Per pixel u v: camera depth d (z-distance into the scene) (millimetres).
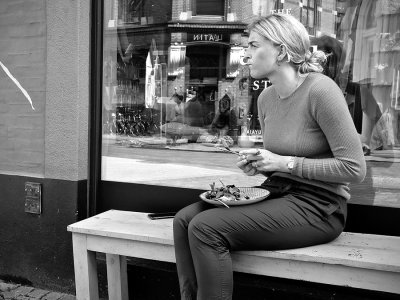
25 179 2744
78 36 2572
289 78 1787
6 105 2807
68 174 2633
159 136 2869
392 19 2457
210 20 2822
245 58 1880
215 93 2826
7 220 2820
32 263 2779
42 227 2723
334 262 1664
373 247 1807
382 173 2432
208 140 2830
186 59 2877
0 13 2777
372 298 2135
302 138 1762
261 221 1683
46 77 2658
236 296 2336
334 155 1695
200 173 2760
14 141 2801
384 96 2492
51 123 2650
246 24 2750
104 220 2250
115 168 2811
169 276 2457
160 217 2295
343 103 1683
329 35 2598
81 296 2182
